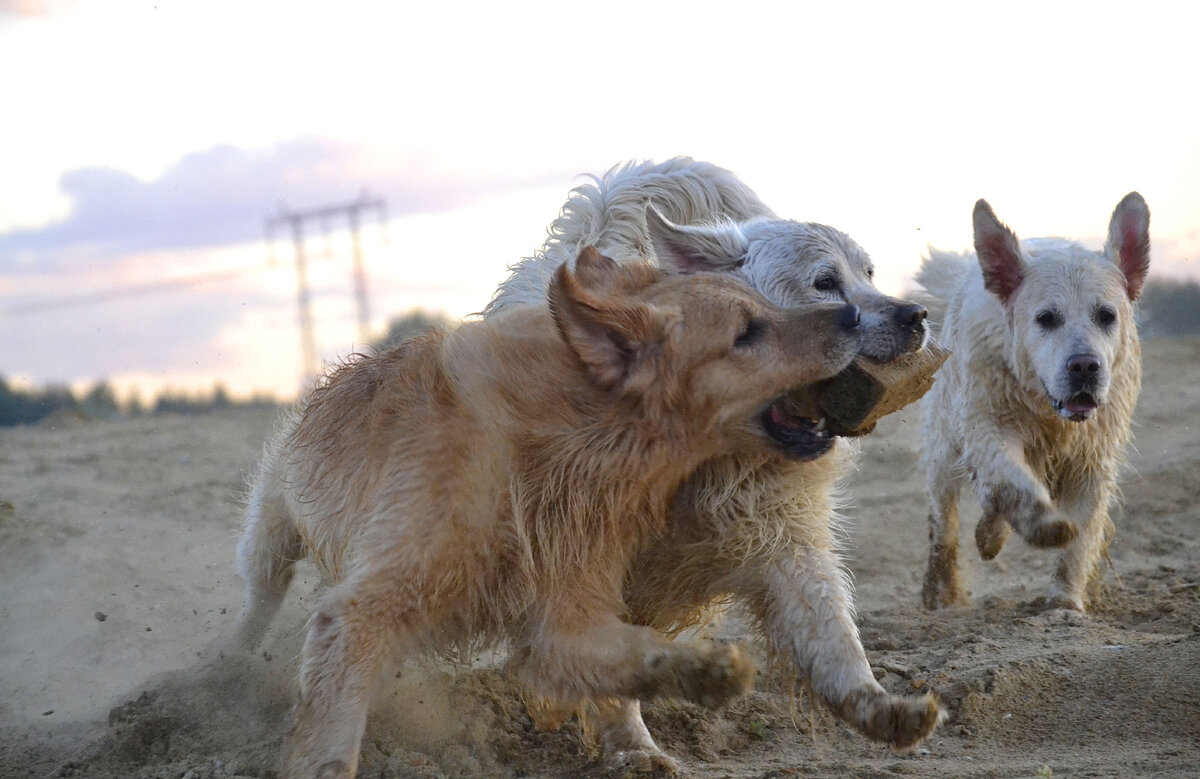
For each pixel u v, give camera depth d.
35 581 9.26
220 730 6.06
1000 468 7.77
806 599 5.09
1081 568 8.09
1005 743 5.68
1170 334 19.58
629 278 5.18
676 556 5.29
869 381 5.15
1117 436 8.19
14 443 15.23
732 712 6.31
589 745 5.74
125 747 5.94
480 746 5.80
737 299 4.93
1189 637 6.39
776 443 4.95
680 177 7.28
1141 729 5.61
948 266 9.68
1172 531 10.57
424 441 4.88
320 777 4.65
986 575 10.04
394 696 6.08
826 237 6.30
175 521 11.05
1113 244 8.16
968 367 8.17
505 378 4.93
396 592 4.80
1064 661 6.30
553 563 4.88
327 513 5.40
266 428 16.09
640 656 4.71
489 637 5.09
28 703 7.13
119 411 21.55
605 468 4.88
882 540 11.04
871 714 4.77
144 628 8.27
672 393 4.86
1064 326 7.63
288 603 7.40
